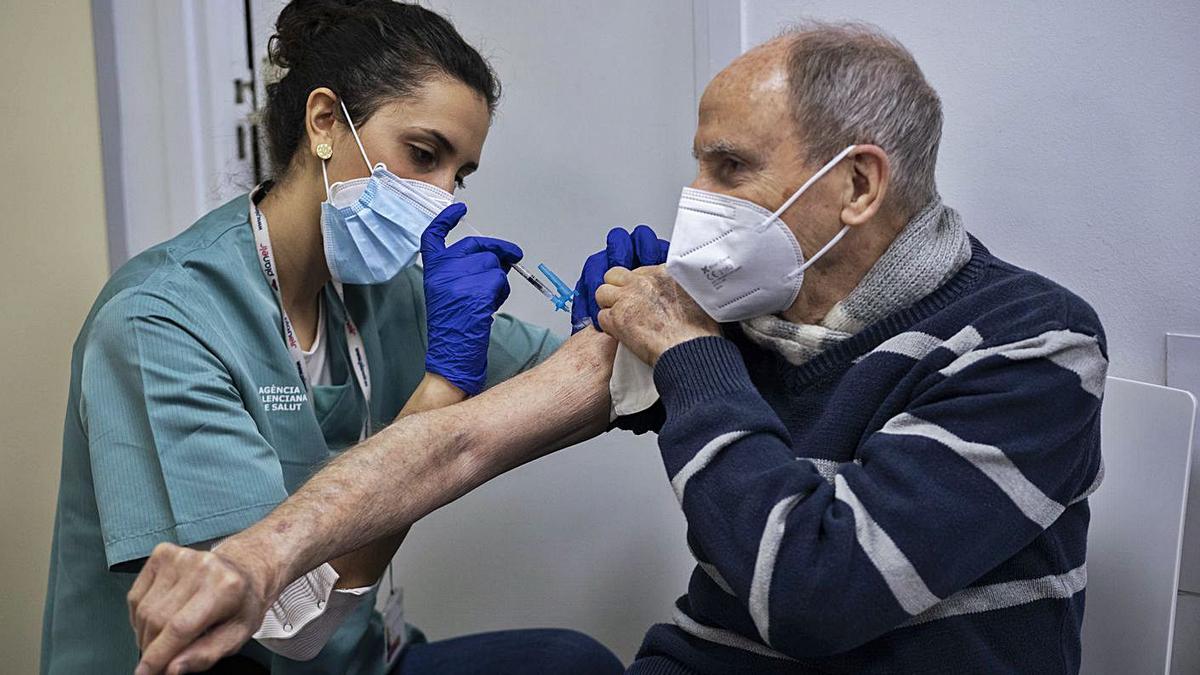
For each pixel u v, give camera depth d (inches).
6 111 81.5
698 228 43.9
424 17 58.6
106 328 52.2
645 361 46.1
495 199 80.2
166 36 80.7
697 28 72.9
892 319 43.8
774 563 38.4
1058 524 43.7
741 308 45.1
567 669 63.5
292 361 58.3
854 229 43.4
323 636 50.3
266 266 58.7
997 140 64.9
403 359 66.7
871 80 42.1
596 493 80.8
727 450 40.5
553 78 77.6
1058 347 39.8
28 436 84.0
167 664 34.0
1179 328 61.8
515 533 82.9
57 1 81.3
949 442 38.9
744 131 42.8
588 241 78.8
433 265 57.0
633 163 76.7
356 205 56.8
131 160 82.6
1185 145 60.4
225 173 82.0
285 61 59.8
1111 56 61.4
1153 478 53.7
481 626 84.7
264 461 51.6
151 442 50.8
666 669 46.8
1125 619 54.4
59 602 56.8
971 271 44.4
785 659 43.6
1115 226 62.7
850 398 42.9
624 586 81.3
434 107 56.6
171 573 35.2
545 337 68.9
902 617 38.6
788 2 69.7
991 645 41.4
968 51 64.9
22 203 82.4
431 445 45.9
